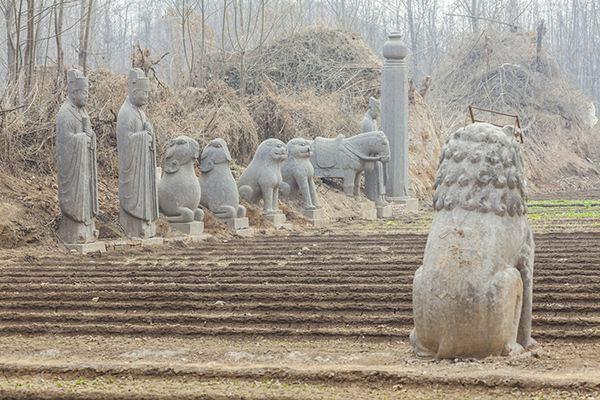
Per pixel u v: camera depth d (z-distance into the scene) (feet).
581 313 38.93
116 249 63.16
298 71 134.51
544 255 57.67
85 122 61.93
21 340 35.35
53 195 67.77
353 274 49.70
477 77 191.83
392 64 105.70
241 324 37.99
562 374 27.99
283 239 71.92
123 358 32.14
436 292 29.94
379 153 98.02
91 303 41.60
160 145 85.71
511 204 30.68
